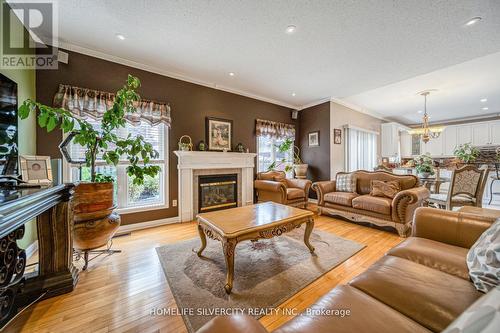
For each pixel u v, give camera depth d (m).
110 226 1.99
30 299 1.43
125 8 1.93
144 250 2.33
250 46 2.57
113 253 2.25
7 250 1.18
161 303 1.47
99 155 2.87
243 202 4.24
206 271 1.87
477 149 5.85
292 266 1.96
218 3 1.86
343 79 3.59
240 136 4.30
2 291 1.16
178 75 3.41
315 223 3.36
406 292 0.92
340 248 2.37
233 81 3.73
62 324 1.27
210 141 3.82
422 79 3.73
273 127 4.80
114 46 2.60
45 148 2.46
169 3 1.87
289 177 5.20
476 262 0.99
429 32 2.25
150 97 3.17
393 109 5.74
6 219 0.88
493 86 4.04
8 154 1.71
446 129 6.69
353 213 3.30
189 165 3.48
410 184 3.19
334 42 2.47
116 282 1.72
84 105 2.61
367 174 3.69
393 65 3.05
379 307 0.84
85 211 1.88
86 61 2.68
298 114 5.45
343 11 1.95
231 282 1.58
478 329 0.39
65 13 2.00
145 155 2.26
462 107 5.48
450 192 3.14
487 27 2.14
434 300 0.86
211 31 2.28
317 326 0.73
